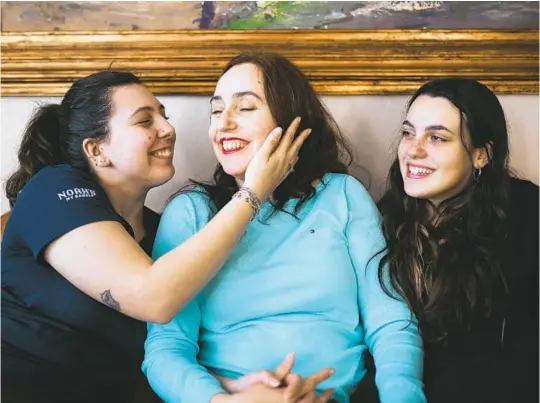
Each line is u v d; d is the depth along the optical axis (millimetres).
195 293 1150
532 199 1394
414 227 1344
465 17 1595
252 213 1188
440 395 1243
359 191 1333
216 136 1298
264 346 1205
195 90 1612
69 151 1370
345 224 1292
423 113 1301
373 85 1603
